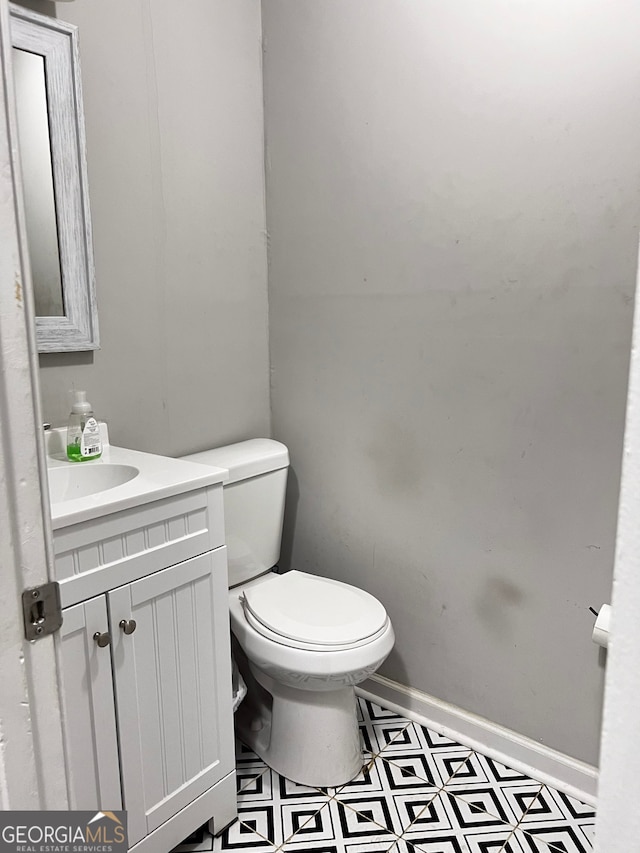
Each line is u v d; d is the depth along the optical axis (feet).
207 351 6.43
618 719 1.26
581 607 5.34
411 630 6.50
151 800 4.55
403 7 5.55
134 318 5.74
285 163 6.59
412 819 5.31
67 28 4.89
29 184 4.83
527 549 5.57
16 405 2.00
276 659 5.26
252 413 7.02
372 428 6.41
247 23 6.39
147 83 5.59
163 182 5.82
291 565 7.32
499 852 4.98
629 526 1.20
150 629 4.42
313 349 6.73
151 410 5.99
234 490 6.02
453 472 5.91
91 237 5.25
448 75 5.38
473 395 5.66
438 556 6.15
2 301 1.93
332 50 6.05
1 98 1.86
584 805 5.45
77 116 5.04
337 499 6.84
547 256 5.08
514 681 5.84
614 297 4.81
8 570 2.04
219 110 6.23
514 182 5.16
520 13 4.94
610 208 4.74
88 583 3.97
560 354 5.13
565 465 5.24
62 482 4.83
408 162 5.72
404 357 6.05
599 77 4.65
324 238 6.42
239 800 5.53
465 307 5.59
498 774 5.82
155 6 5.57
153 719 4.50
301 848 5.03
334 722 5.65
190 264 6.15
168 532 4.47
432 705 6.42
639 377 1.16
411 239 5.82
